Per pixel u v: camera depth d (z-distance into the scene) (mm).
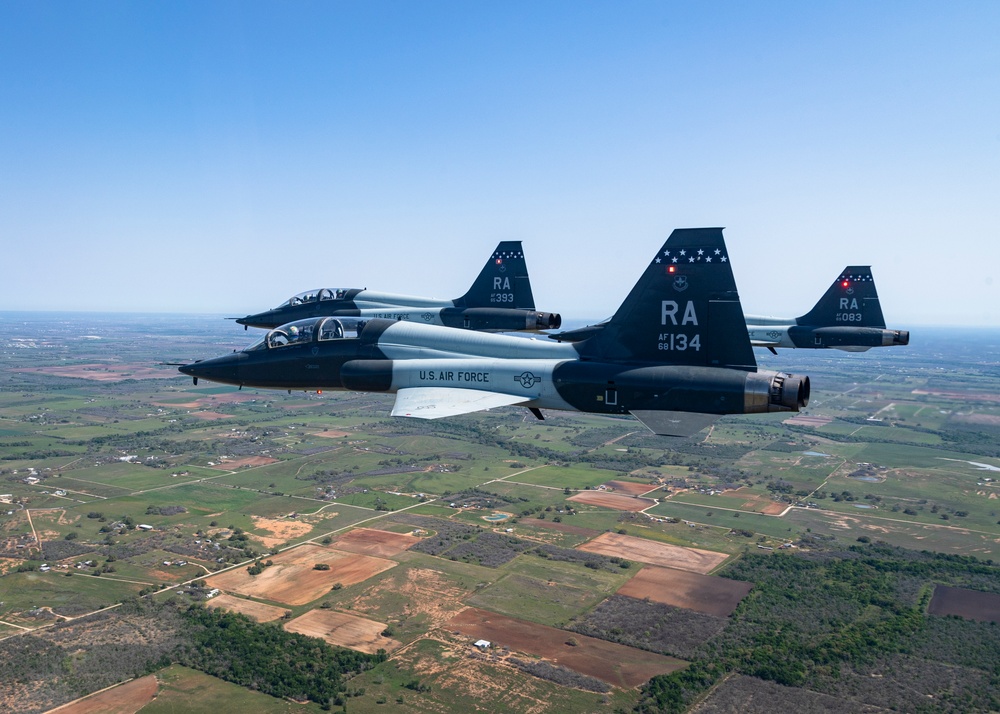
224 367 34438
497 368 28719
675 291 25766
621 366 26391
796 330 62250
